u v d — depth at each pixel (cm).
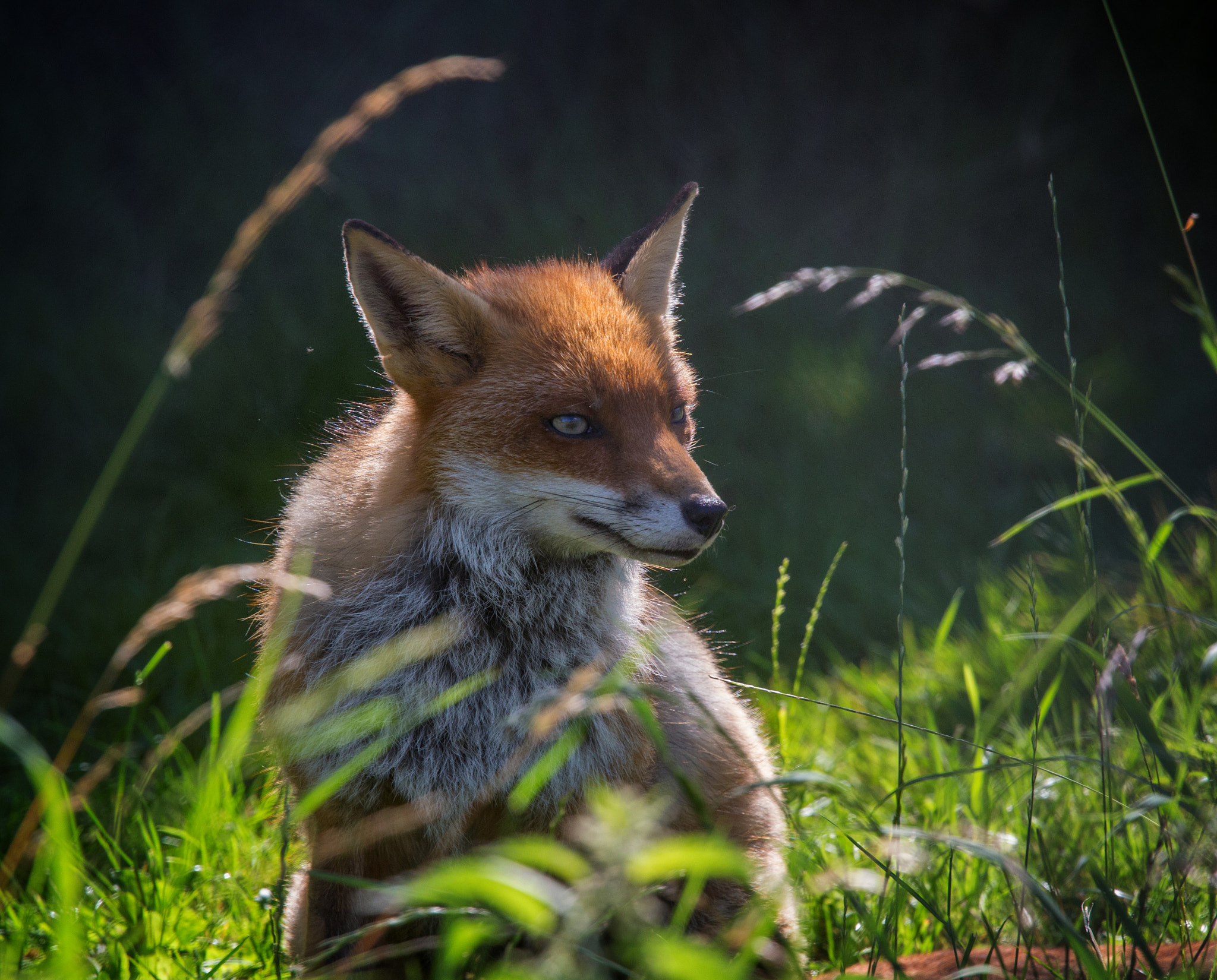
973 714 957
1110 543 1326
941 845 578
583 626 649
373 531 629
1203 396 1636
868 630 1207
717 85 1947
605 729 600
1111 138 1948
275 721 613
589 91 1938
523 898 363
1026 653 977
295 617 612
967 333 1691
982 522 1370
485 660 621
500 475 627
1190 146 1920
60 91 1895
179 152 1853
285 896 621
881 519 1363
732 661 1157
